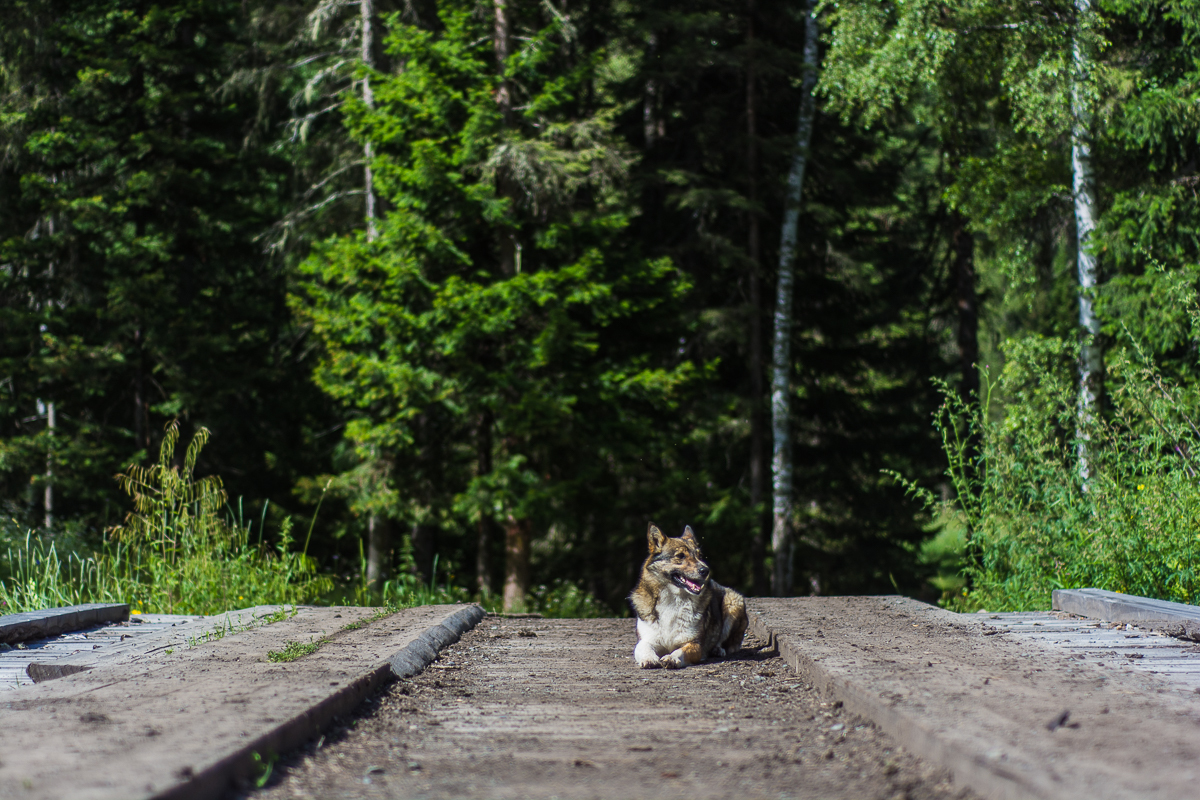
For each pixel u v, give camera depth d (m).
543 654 7.24
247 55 22.20
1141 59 15.55
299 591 11.17
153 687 4.75
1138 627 7.21
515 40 18.42
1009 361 13.79
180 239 21.52
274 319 23.58
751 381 20.95
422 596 13.54
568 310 17.16
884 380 24.28
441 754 4.12
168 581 10.31
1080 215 15.26
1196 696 4.51
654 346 18.89
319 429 23.84
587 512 18.23
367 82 18.41
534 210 16.95
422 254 16.83
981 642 6.25
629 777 3.71
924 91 17.75
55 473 19.95
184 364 21.06
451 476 18.34
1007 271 17.20
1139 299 14.37
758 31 21.47
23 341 20.36
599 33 21.03
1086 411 10.35
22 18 21.03
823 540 23.33
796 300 22.55
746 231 21.42
